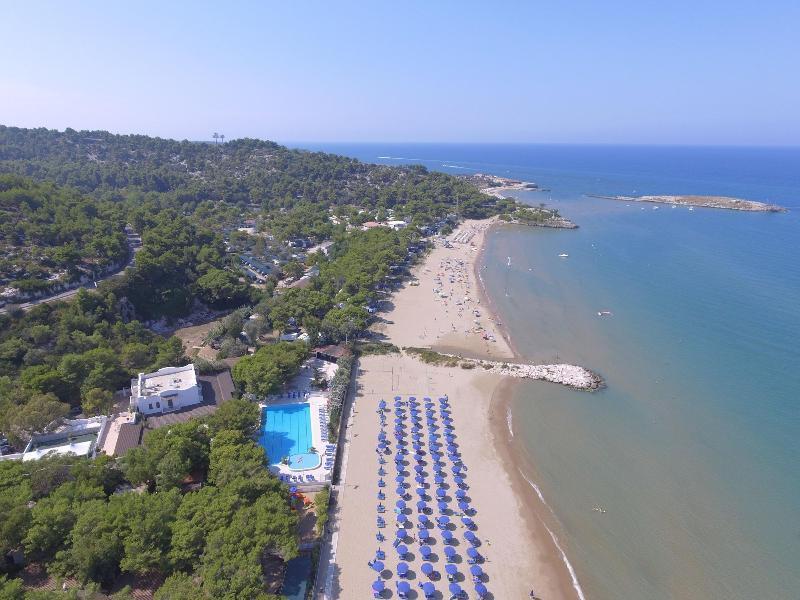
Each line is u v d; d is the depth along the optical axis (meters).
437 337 144.50
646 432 100.25
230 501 64.62
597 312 162.00
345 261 191.00
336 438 93.56
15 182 178.75
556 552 72.69
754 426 102.06
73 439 86.69
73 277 140.50
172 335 142.25
